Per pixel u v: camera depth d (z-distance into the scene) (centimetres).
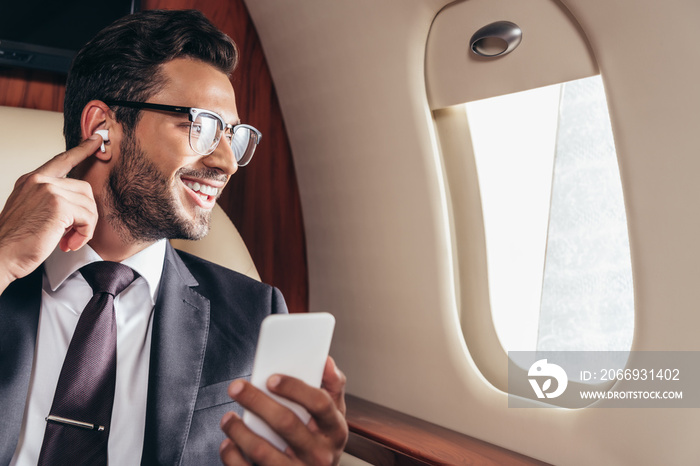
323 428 68
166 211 92
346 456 169
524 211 180
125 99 92
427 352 181
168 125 91
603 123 173
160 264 98
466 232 178
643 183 123
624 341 170
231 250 152
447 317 174
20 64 163
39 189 82
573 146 179
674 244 119
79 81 96
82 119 93
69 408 80
